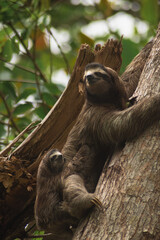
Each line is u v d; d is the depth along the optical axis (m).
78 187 9.02
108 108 10.39
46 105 14.24
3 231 11.71
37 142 11.33
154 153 7.86
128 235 7.19
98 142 10.07
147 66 9.34
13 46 15.30
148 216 7.30
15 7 15.59
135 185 7.63
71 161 10.02
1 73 15.61
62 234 10.23
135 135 8.54
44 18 15.23
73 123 11.43
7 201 11.33
